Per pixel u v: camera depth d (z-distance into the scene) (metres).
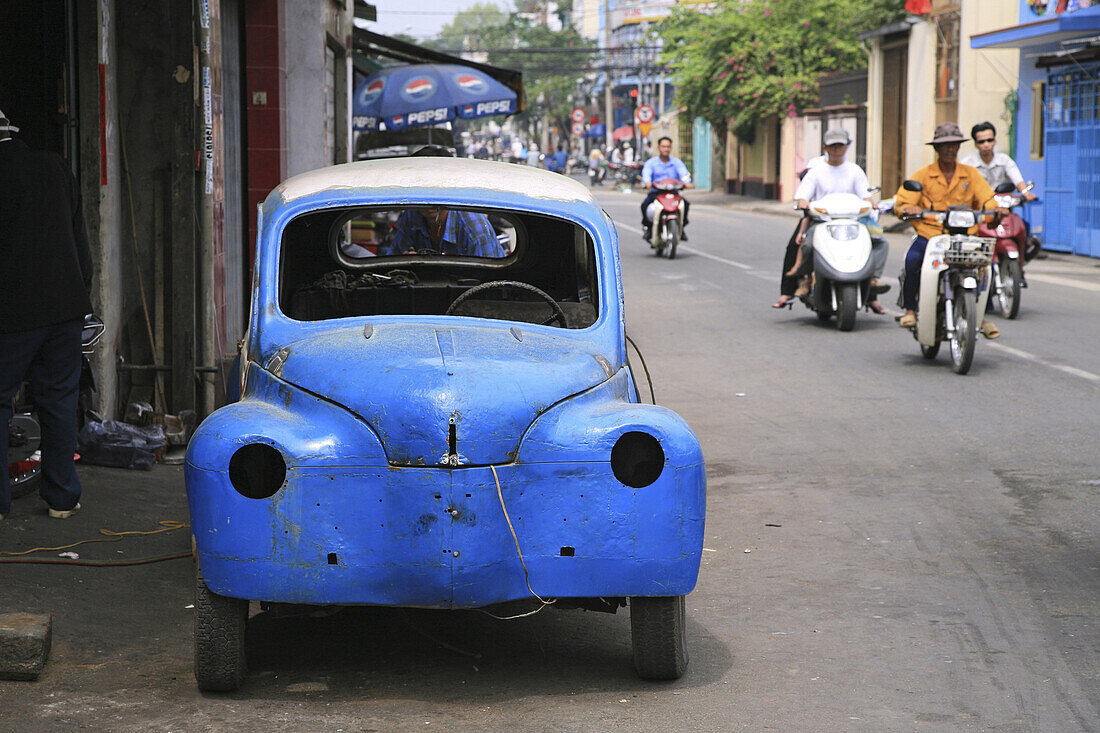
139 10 8.58
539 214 5.52
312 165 14.23
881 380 11.11
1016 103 27.53
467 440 4.25
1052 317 14.66
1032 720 4.30
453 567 4.23
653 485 4.39
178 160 8.41
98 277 8.02
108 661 4.86
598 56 99.44
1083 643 5.07
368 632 5.31
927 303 11.50
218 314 10.13
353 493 4.25
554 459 4.36
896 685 4.64
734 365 11.98
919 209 11.78
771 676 4.76
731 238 27.19
